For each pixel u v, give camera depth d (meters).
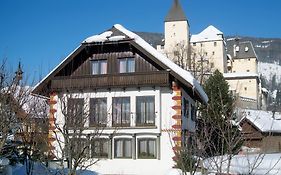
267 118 43.69
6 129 12.40
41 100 20.69
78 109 17.44
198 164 10.23
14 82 13.92
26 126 16.19
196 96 30.97
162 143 26.34
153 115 26.91
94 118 23.84
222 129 9.38
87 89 27.41
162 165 26.00
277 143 26.02
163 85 26.55
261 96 101.00
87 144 13.38
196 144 10.66
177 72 26.48
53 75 28.12
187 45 99.00
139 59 27.88
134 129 26.86
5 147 14.91
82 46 28.44
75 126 13.45
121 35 28.53
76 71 29.05
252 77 97.75
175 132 26.03
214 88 34.78
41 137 16.16
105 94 27.94
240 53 124.94
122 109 27.59
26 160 16.12
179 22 104.94
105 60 28.80
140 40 27.92
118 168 26.61
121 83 27.39
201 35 113.44
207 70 70.44
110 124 27.27
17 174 19.48
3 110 12.62
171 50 98.62
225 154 9.71
